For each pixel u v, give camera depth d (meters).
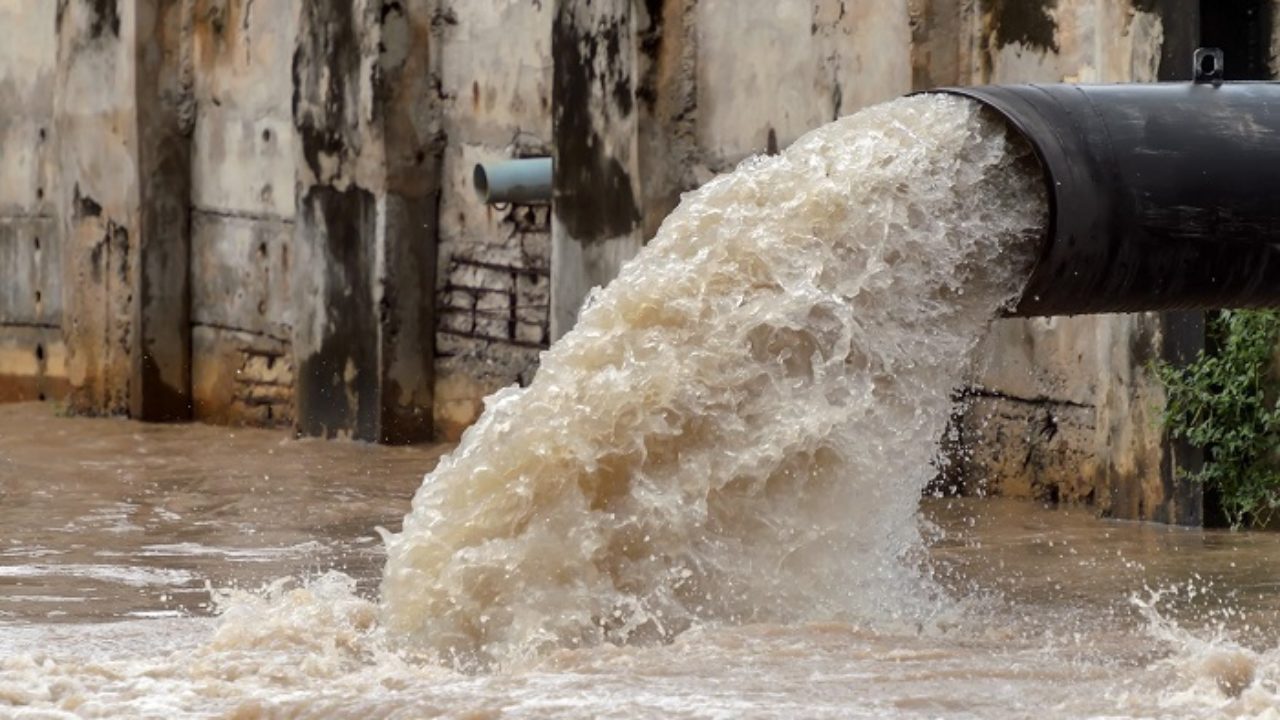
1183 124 17.86
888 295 17.64
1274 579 19.91
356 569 21.62
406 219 36.75
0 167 46.28
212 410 41.91
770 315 17.19
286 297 40.09
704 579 16.62
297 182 38.19
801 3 29.48
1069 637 16.16
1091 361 26.02
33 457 34.88
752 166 18.42
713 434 16.89
